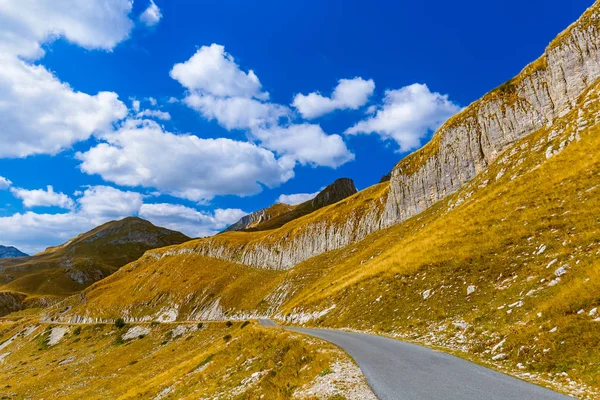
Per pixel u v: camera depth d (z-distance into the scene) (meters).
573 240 21.69
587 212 24.16
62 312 179.00
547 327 14.71
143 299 149.00
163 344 89.38
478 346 16.66
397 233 73.62
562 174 33.47
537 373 12.46
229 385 21.61
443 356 16.44
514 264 24.30
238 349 30.77
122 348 93.62
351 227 106.62
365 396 11.36
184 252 195.75
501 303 20.59
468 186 63.88
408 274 34.25
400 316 28.20
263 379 18.86
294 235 134.00
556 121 51.88
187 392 25.39
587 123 40.06
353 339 24.20
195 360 35.94
